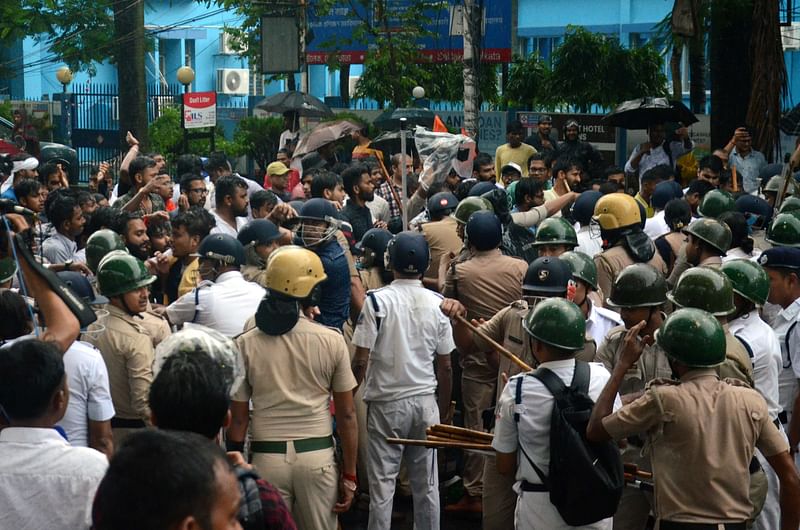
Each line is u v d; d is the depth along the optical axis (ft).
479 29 60.70
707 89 91.56
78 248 29.91
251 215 33.19
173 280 25.35
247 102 130.31
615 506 16.24
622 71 76.69
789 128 53.11
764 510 19.83
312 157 45.65
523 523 16.79
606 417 16.03
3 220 13.96
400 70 75.15
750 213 30.14
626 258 25.04
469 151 38.81
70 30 80.84
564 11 107.86
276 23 73.31
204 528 8.54
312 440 18.47
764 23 51.96
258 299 21.77
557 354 16.75
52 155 57.77
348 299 24.07
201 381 12.29
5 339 16.20
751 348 19.30
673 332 15.92
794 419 20.20
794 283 21.85
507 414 16.75
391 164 44.52
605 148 62.69
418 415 22.02
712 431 15.70
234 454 12.07
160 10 124.26
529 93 82.17
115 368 19.29
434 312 22.09
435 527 22.62
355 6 77.05
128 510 8.47
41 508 12.47
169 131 86.58
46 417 12.71
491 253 24.27
